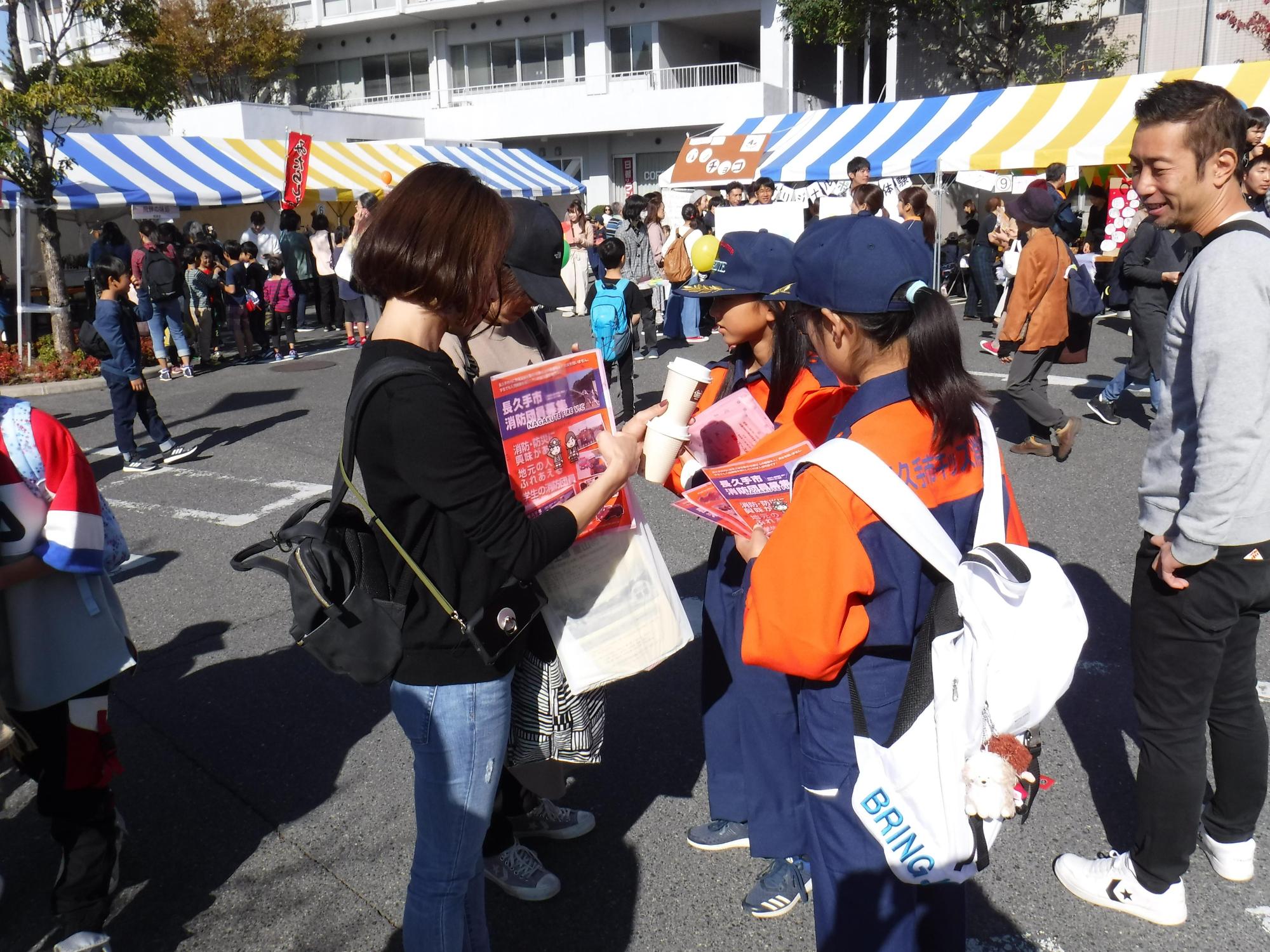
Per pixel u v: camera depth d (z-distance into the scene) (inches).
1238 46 830.5
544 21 1290.6
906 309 65.7
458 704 74.5
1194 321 80.2
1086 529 212.1
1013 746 67.0
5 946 104.3
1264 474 82.9
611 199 1309.1
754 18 1234.0
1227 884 104.7
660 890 108.9
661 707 147.5
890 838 65.7
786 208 250.5
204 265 513.0
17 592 89.7
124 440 294.5
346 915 107.7
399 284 69.8
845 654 64.5
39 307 485.1
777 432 91.7
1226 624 88.5
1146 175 84.7
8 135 443.5
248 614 188.9
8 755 94.8
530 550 69.5
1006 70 904.3
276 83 1504.7
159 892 112.0
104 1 462.0
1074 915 101.5
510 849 108.4
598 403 79.4
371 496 70.6
